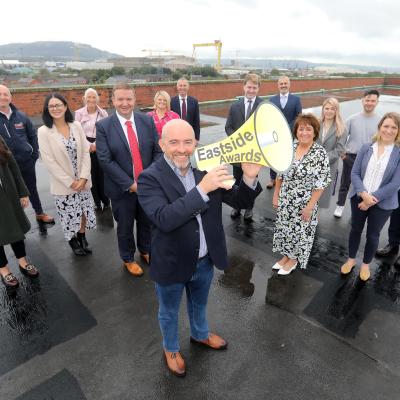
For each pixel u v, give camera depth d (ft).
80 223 11.04
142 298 9.32
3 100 11.49
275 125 4.61
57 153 9.88
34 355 7.32
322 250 11.96
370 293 9.59
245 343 7.74
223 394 6.49
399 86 94.99
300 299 9.30
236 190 5.51
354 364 7.20
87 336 7.90
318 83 72.54
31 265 10.29
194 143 5.11
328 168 8.98
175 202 4.89
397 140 8.95
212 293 9.52
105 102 33.14
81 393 6.49
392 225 11.41
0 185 8.54
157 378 6.82
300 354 7.45
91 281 10.05
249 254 11.66
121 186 8.96
